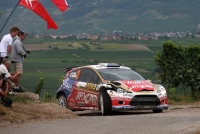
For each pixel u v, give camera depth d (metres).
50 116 27.31
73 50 194.00
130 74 31.94
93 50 196.88
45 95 41.69
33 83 78.31
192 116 26.67
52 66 135.12
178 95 40.59
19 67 32.06
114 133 21.95
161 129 22.50
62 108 29.16
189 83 40.34
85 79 32.34
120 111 32.50
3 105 26.97
